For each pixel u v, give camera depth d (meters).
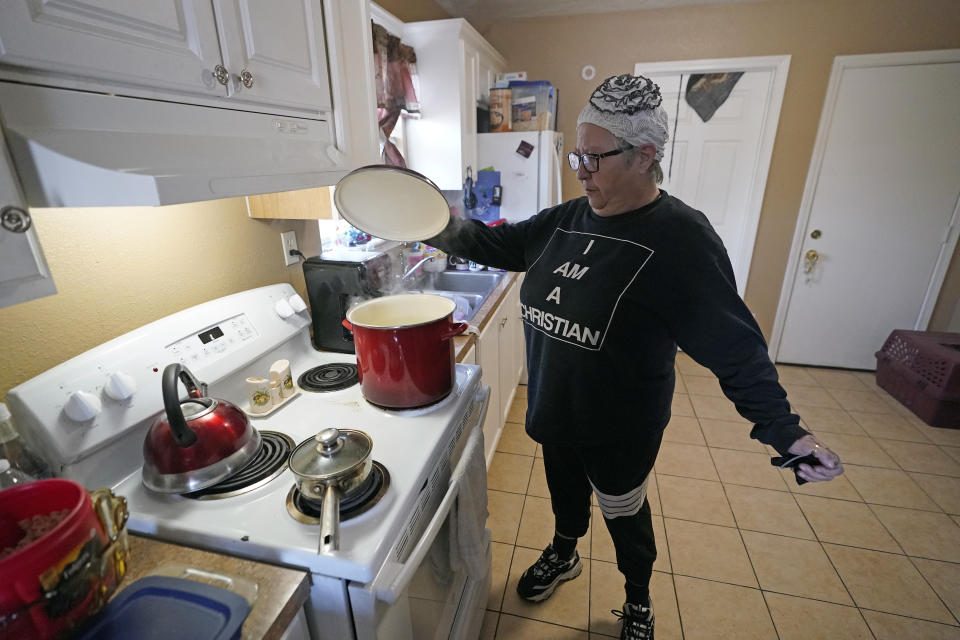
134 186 0.54
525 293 1.21
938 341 2.63
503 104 2.76
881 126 2.69
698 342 0.96
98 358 0.83
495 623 1.45
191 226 1.10
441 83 2.28
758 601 1.51
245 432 0.85
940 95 2.57
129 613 0.55
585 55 3.00
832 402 2.74
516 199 2.85
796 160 2.89
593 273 1.04
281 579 0.62
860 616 1.45
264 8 0.80
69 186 0.52
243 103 0.79
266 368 1.16
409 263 2.23
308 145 0.96
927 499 1.94
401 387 0.98
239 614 0.55
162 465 0.77
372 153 1.20
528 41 3.05
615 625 1.44
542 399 1.19
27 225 0.52
